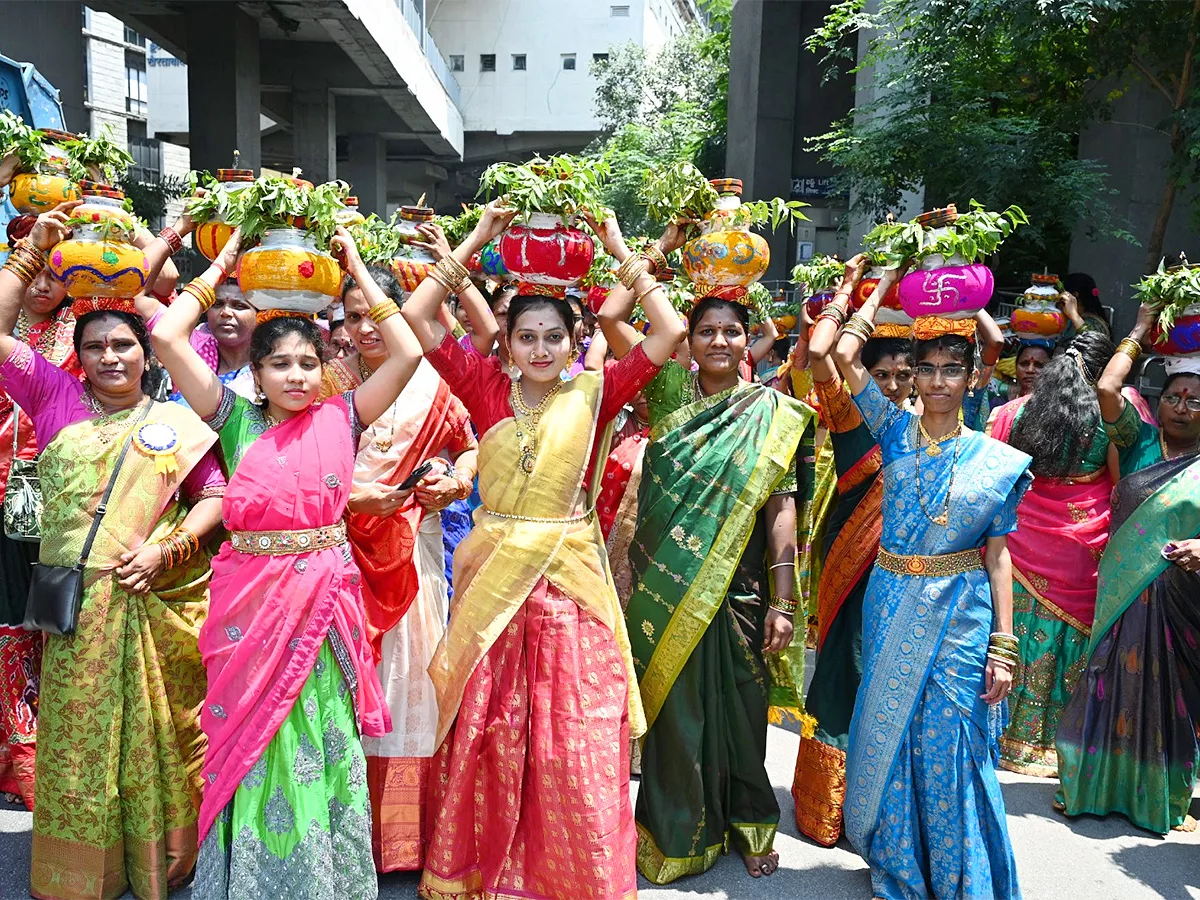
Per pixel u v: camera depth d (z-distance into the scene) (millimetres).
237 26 18609
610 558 4078
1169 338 4199
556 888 3217
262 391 3219
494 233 3330
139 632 3377
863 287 3938
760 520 3773
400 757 3617
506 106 43875
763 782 3760
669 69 31312
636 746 4645
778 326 7449
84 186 3545
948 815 3350
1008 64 9398
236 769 2938
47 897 3393
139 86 34688
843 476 3998
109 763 3330
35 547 4148
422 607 3736
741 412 3670
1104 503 4645
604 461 3430
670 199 3785
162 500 3426
